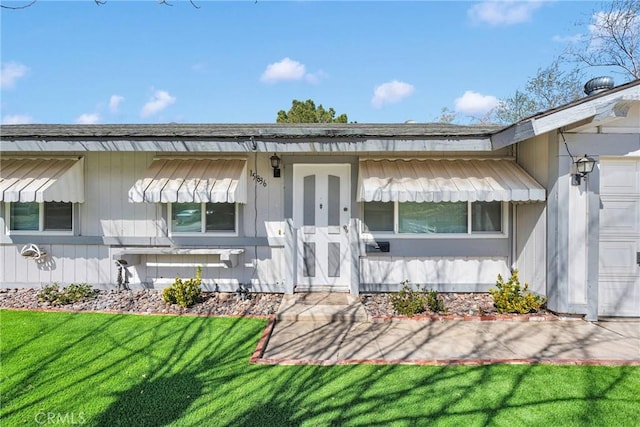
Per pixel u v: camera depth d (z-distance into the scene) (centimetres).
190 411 409
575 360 552
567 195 749
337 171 962
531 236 846
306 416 400
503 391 458
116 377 493
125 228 959
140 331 676
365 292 948
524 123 715
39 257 941
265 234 957
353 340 650
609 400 436
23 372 505
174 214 962
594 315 747
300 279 970
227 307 843
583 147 748
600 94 675
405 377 497
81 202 945
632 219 766
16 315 761
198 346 608
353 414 405
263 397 441
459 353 589
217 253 906
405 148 814
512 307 780
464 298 908
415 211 946
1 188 825
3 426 379
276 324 742
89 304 849
